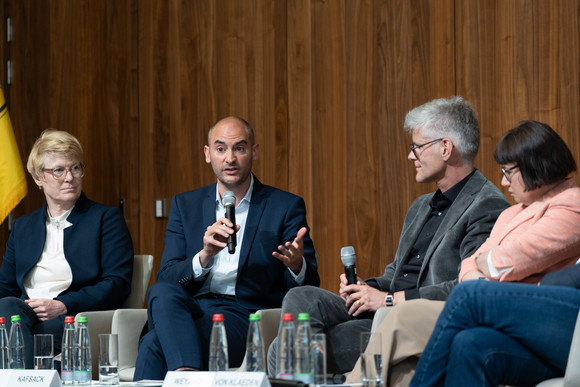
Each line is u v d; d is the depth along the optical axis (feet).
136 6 31.86
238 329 18.34
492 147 25.68
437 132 17.37
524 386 12.62
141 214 31.55
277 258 18.65
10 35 32.32
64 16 32.19
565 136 24.38
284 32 29.63
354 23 28.40
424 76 27.09
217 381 12.73
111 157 31.86
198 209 20.07
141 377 16.66
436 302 14.03
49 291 21.08
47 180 21.38
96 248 21.31
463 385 12.11
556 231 14.34
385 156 27.76
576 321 12.16
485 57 25.90
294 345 13.29
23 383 14.16
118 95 31.94
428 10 27.04
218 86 30.63
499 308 12.46
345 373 16.29
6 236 31.45
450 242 16.74
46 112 32.04
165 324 16.31
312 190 28.91
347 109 28.45
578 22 24.27
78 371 15.11
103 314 19.70
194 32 31.07
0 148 26.76
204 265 18.57
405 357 13.71
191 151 31.01
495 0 25.75
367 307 16.44
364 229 28.02
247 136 19.67
